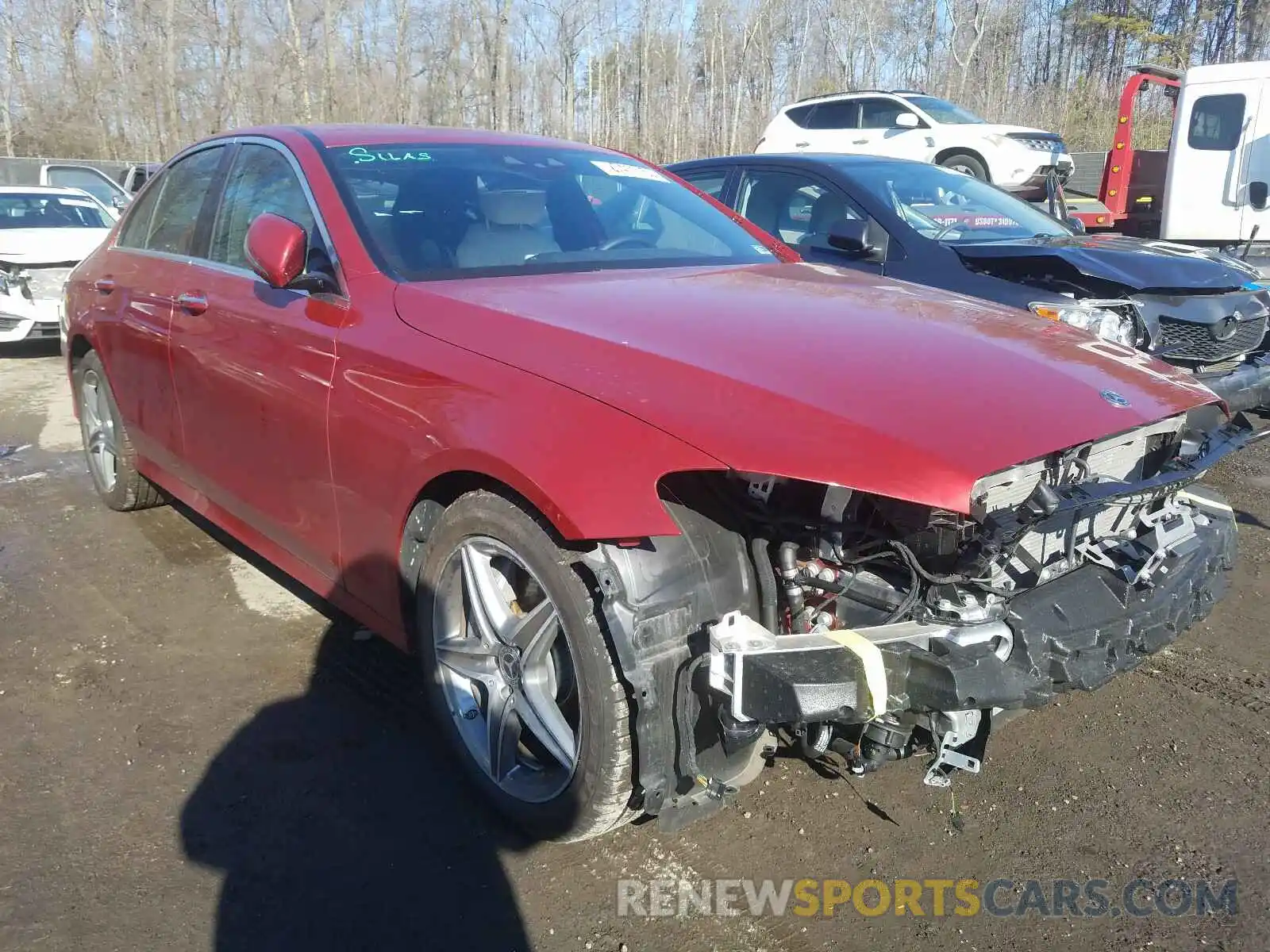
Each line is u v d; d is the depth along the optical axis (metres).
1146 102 15.90
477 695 2.77
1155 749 3.08
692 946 2.32
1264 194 9.98
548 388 2.39
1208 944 2.32
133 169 17.75
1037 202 12.57
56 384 8.31
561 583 2.31
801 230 6.05
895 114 13.14
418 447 2.62
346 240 3.12
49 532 4.80
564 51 31.06
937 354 2.50
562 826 2.46
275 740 3.08
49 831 2.66
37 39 32.53
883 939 2.34
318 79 28.61
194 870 2.53
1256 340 5.30
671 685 2.23
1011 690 2.07
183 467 4.04
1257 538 4.77
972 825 2.73
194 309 3.70
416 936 2.33
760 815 2.77
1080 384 2.49
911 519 2.19
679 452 2.15
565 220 3.52
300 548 3.33
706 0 32.72
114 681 3.42
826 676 2.05
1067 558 2.50
